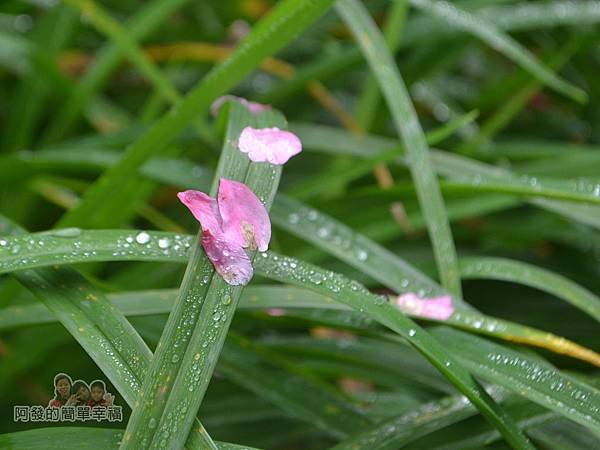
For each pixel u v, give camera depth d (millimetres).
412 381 482
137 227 600
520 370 370
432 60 649
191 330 334
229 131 406
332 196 550
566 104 717
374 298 363
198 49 677
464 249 605
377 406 474
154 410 322
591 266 599
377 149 553
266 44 415
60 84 617
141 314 400
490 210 542
